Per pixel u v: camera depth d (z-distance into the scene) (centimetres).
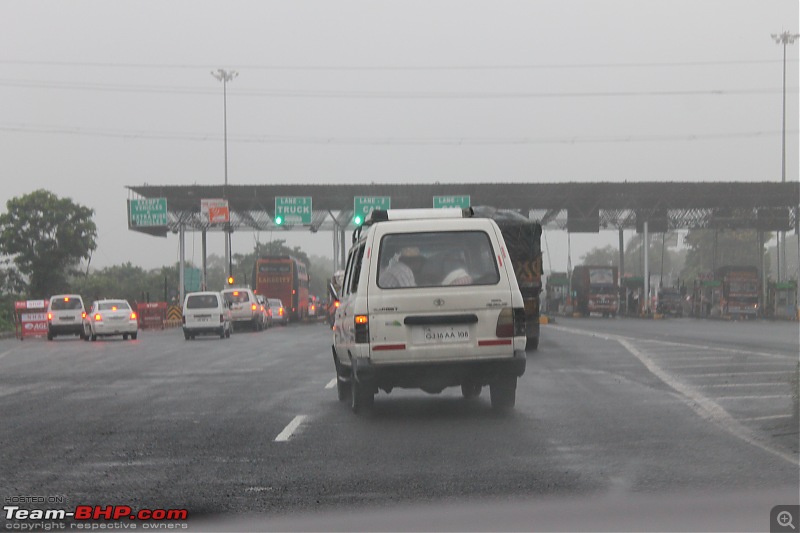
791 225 6278
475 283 1147
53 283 6019
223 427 1162
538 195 6022
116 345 3453
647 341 2792
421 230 1159
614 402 1330
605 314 7075
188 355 2650
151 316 5619
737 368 1838
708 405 1295
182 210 6150
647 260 6444
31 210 6025
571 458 913
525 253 2430
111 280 8462
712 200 6175
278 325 5872
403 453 955
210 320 3888
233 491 798
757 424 1124
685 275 11825
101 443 1059
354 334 1142
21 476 874
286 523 694
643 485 793
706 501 738
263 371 1989
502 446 984
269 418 1234
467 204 5719
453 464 892
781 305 6544
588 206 6178
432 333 1136
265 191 5941
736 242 9831
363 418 1207
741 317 6431
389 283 1143
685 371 1788
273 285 6372
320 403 1384
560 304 8350
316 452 970
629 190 5972
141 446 1033
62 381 1869
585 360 2059
